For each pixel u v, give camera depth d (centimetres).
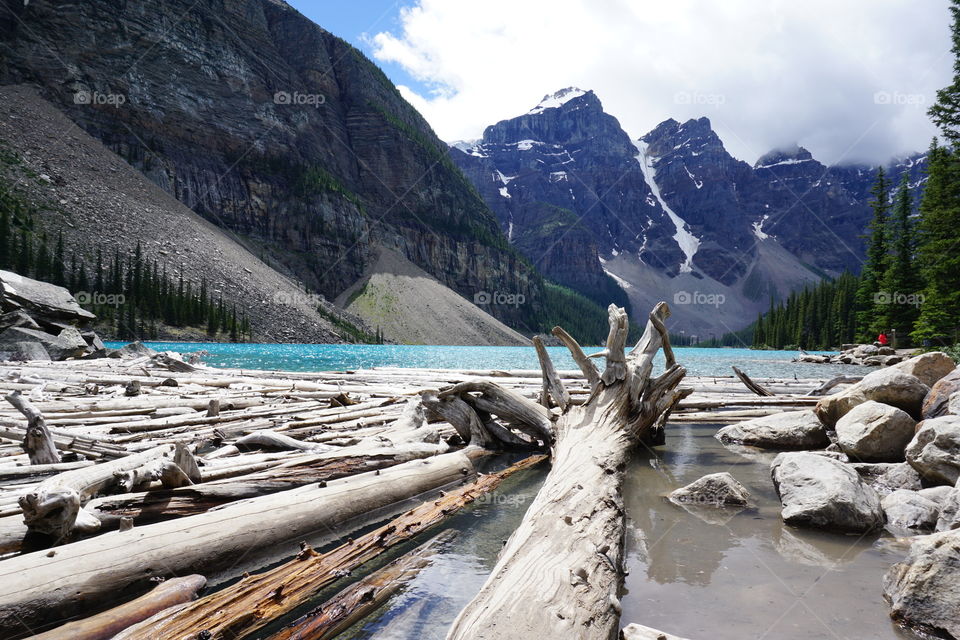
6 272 2492
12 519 319
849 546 378
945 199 3362
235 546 341
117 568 285
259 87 14988
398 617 271
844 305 7362
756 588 303
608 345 716
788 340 8825
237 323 7894
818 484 446
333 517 416
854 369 3181
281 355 4038
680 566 338
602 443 573
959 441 486
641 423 707
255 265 10425
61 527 306
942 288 3431
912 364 836
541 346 805
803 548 373
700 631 250
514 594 244
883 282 5006
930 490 460
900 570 284
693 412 1202
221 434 689
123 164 10262
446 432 848
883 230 5406
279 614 274
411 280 14738
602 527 342
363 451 550
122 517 353
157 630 245
